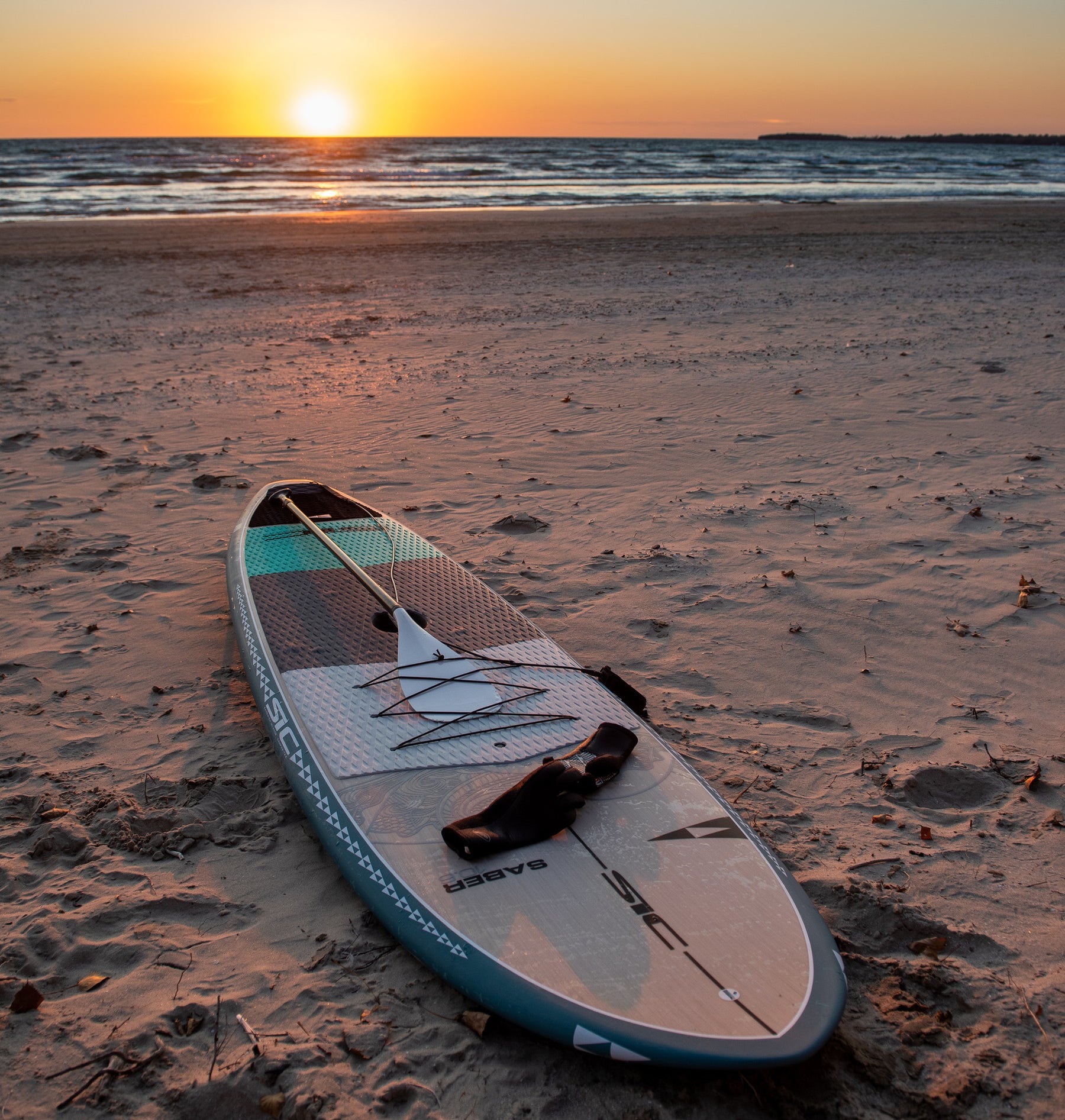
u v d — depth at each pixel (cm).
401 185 4716
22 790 365
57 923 296
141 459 772
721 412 888
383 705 375
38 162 6569
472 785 330
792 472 733
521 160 7600
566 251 2062
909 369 1022
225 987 273
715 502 675
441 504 675
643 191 4366
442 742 353
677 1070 246
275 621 440
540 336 1231
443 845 302
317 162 6938
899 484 698
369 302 1488
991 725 405
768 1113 236
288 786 368
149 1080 242
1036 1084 240
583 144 12756
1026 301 1427
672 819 313
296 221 2689
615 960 259
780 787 366
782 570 562
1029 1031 256
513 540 614
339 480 724
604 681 397
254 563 499
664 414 884
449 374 1042
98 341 1218
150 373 1056
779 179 5600
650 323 1304
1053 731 399
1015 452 759
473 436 827
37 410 909
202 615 516
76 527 637
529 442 810
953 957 282
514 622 446
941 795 364
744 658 467
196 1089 239
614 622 502
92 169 5709
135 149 9550
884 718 414
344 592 471
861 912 299
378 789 328
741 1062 230
